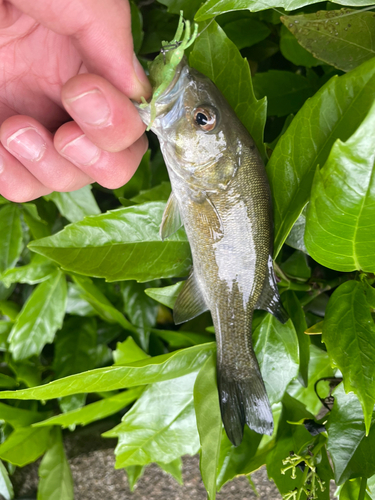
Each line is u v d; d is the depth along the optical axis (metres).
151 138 0.30
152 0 0.25
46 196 0.24
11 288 0.29
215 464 0.17
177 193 0.16
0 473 0.28
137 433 0.21
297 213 0.15
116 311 0.25
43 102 0.20
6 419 0.26
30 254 0.28
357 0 0.15
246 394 0.18
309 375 0.22
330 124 0.14
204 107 0.15
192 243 0.17
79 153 0.17
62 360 0.27
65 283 0.26
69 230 0.17
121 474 0.29
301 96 0.23
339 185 0.12
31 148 0.18
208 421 0.18
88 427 0.30
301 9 0.21
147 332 0.26
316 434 0.19
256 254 0.16
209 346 0.19
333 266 0.15
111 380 0.17
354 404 0.17
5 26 0.17
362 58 0.17
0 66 0.19
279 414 0.22
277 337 0.18
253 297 0.17
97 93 0.14
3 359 0.30
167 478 0.28
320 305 0.23
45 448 0.27
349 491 0.18
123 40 0.15
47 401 0.28
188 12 0.20
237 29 0.23
